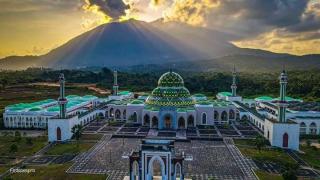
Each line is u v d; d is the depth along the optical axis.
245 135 147.25
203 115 171.12
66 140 138.50
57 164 107.81
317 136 151.25
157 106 165.38
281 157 116.56
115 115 182.50
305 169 104.44
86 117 171.25
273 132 130.50
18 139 137.00
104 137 142.38
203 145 131.62
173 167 87.50
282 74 134.00
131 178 88.56
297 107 177.62
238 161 111.38
